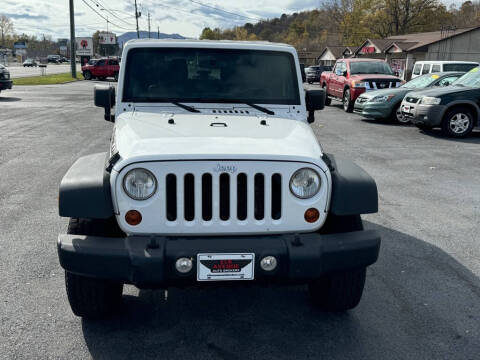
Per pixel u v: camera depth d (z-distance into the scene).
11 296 3.78
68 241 2.92
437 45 41.75
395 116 14.61
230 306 3.73
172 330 3.37
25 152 9.45
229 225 2.95
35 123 13.88
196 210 2.91
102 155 3.48
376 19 72.50
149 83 4.11
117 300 3.50
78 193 2.92
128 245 2.86
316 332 3.36
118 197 2.90
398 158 9.38
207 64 4.16
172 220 2.95
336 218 3.27
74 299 3.25
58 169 8.04
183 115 3.92
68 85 34.16
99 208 2.91
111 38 88.25
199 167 2.89
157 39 4.28
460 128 12.01
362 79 17.28
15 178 7.43
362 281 3.38
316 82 45.31
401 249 4.88
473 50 41.72
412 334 3.34
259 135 3.37
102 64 43.16
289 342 3.24
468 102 11.79
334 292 3.41
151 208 2.90
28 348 3.10
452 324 3.48
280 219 2.99
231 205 2.93
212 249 2.85
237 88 4.16
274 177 2.99
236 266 2.88
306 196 3.00
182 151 2.93
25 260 4.45
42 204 6.15
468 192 7.05
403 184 7.46
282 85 4.23
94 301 3.26
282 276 2.93
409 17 71.94
